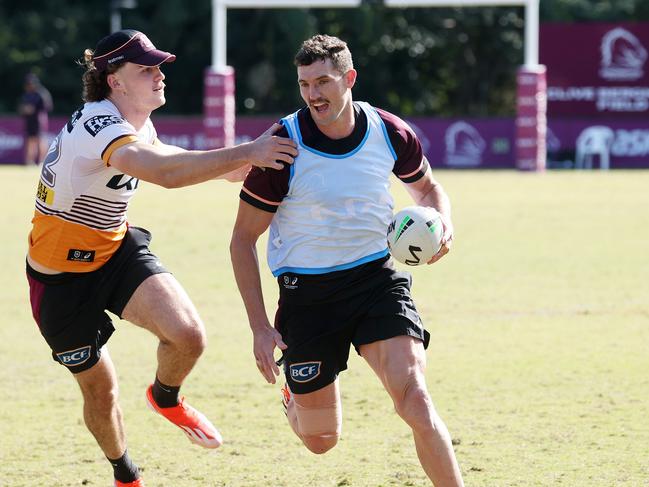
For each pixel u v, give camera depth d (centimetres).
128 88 2094
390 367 1916
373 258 2017
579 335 3628
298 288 2014
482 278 4806
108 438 2150
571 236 6253
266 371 1964
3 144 13750
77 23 18312
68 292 2131
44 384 3108
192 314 2128
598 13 17950
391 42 18338
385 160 2012
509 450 2389
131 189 2145
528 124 12212
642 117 12875
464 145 13088
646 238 6134
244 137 13975
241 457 2405
